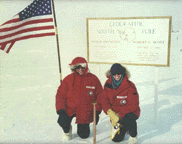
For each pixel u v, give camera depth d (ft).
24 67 28.96
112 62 12.80
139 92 17.63
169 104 15.05
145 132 11.50
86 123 10.75
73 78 10.78
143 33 11.89
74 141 10.73
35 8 12.03
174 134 11.15
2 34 11.81
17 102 16.52
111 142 10.53
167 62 11.78
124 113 10.08
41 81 22.08
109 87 10.54
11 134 11.71
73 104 10.71
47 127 12.41
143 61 12.20
